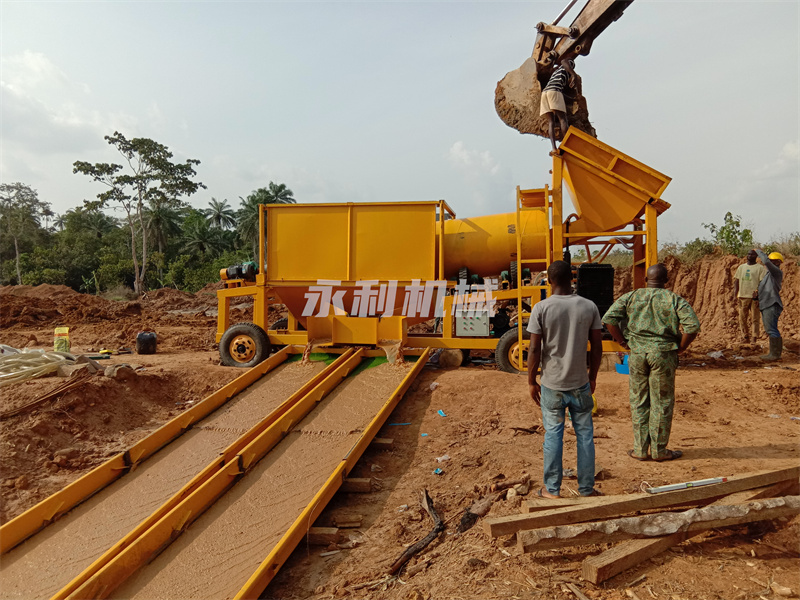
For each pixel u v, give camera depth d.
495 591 3.35
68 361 8.91
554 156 8.98
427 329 14.02
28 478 5.98
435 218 9.67
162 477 5.67
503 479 5.10
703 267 15.01
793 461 4.99
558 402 4.38
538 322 4.45
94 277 54.44
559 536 3.50
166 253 68.94
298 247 10.04
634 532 3.53
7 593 3.99
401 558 4.13
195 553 4.36
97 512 5.06
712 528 3.60
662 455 5.17
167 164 56.38
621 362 9.00
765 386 7.77
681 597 3.07
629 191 8.82
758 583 3.14
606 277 8.82
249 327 10.01
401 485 5.60
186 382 9.38
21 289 26.25
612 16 8.40
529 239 9.77
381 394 7.76
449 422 7.28
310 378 8.59
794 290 12.92
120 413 7.91
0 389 7.54
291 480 5.48
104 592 3.82
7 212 68.94
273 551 4.02
